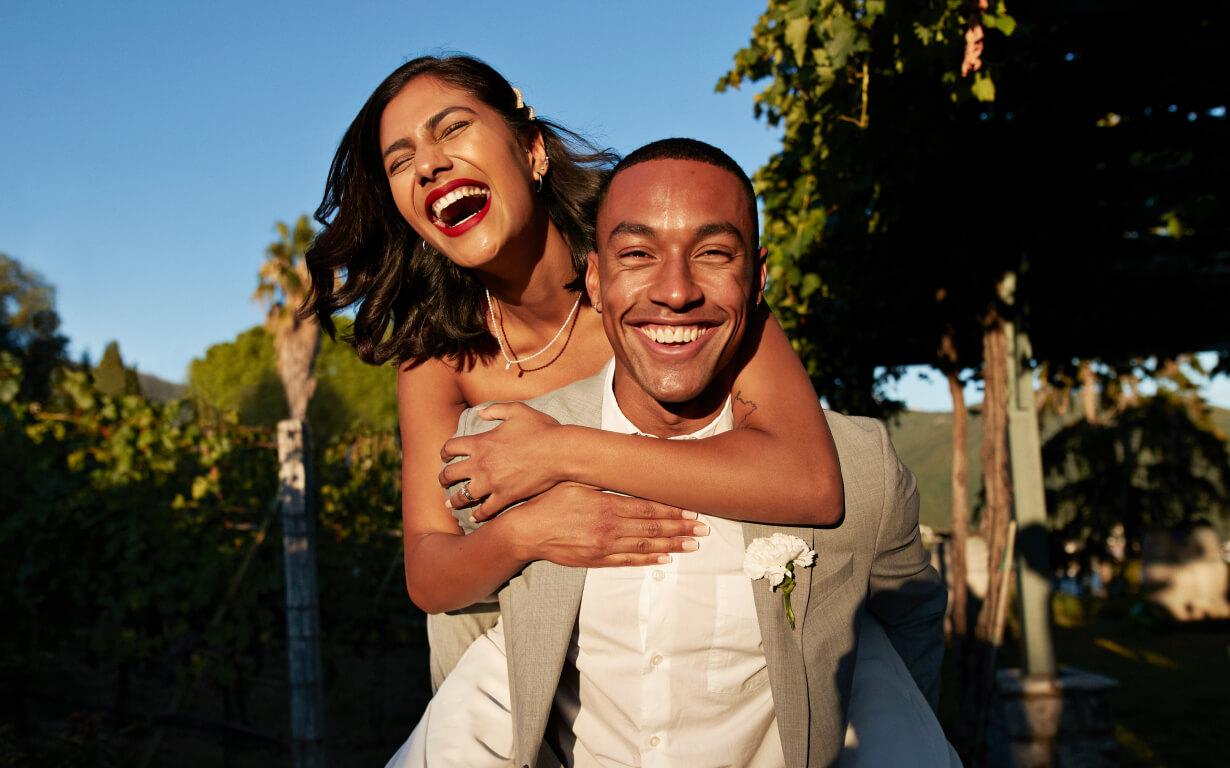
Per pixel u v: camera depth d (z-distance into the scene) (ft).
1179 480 71.36
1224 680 41.27
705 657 5.59
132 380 65.77
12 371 22.45
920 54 13.35
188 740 25.79
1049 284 23.25
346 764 28.12
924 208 19.15
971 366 25.89
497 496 5.65
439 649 6.91
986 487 19.58
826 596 5.74
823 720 5.61
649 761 5.65
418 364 7.86
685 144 5.38
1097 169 18.94
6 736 20.29
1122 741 29.25
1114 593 77.05
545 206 7.70
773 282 22.79
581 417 6.09
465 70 7.21
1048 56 15.64
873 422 6.12
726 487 5.25
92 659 23.29
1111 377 29.91
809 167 18.94
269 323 93.56
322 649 30.60
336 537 31.58
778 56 17.15
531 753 5.55
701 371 5.34
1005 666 44.88
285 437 21.30
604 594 5.64
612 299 5.32
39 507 21.06
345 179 7.73
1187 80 15.79
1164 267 22.68
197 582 23.35
